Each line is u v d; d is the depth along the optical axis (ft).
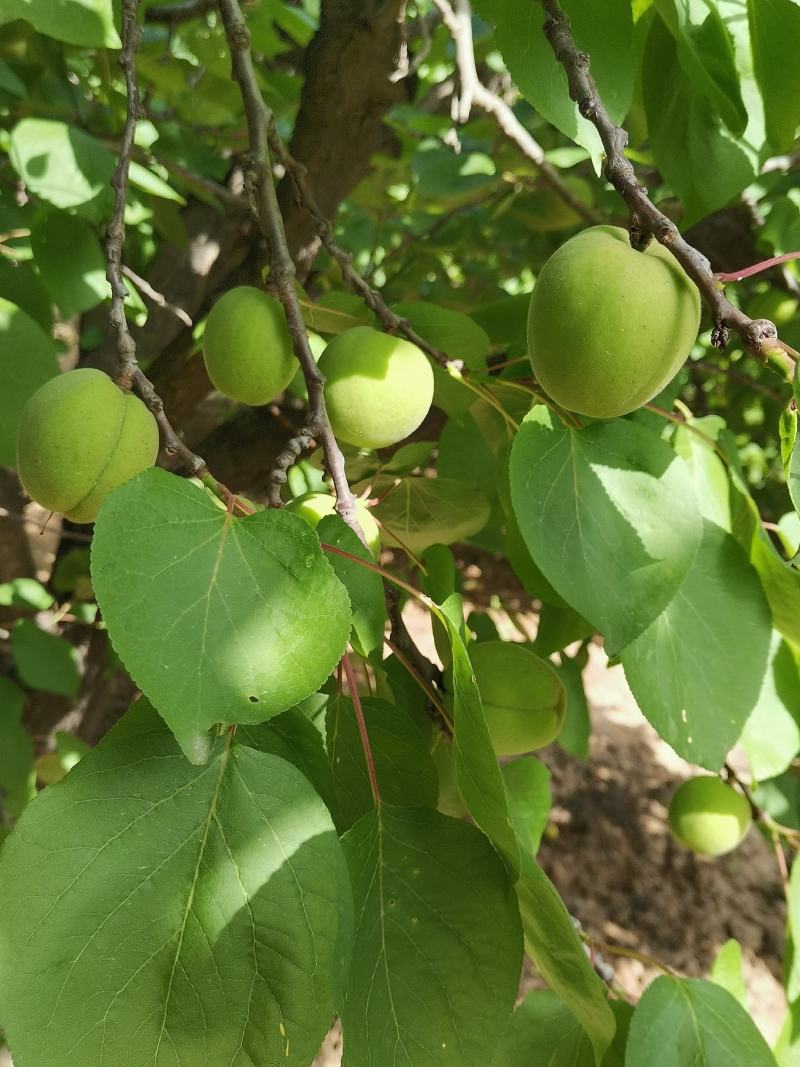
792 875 1.03
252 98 0.81
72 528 1.70
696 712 0.81
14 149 0.96
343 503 0.66
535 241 1.97
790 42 0.73
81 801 0.55
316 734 0.62
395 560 2.38
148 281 1.62
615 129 0.56
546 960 0.70
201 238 1.61
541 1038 0.86
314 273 1.40
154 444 0.70
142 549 0.50
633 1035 0.80
